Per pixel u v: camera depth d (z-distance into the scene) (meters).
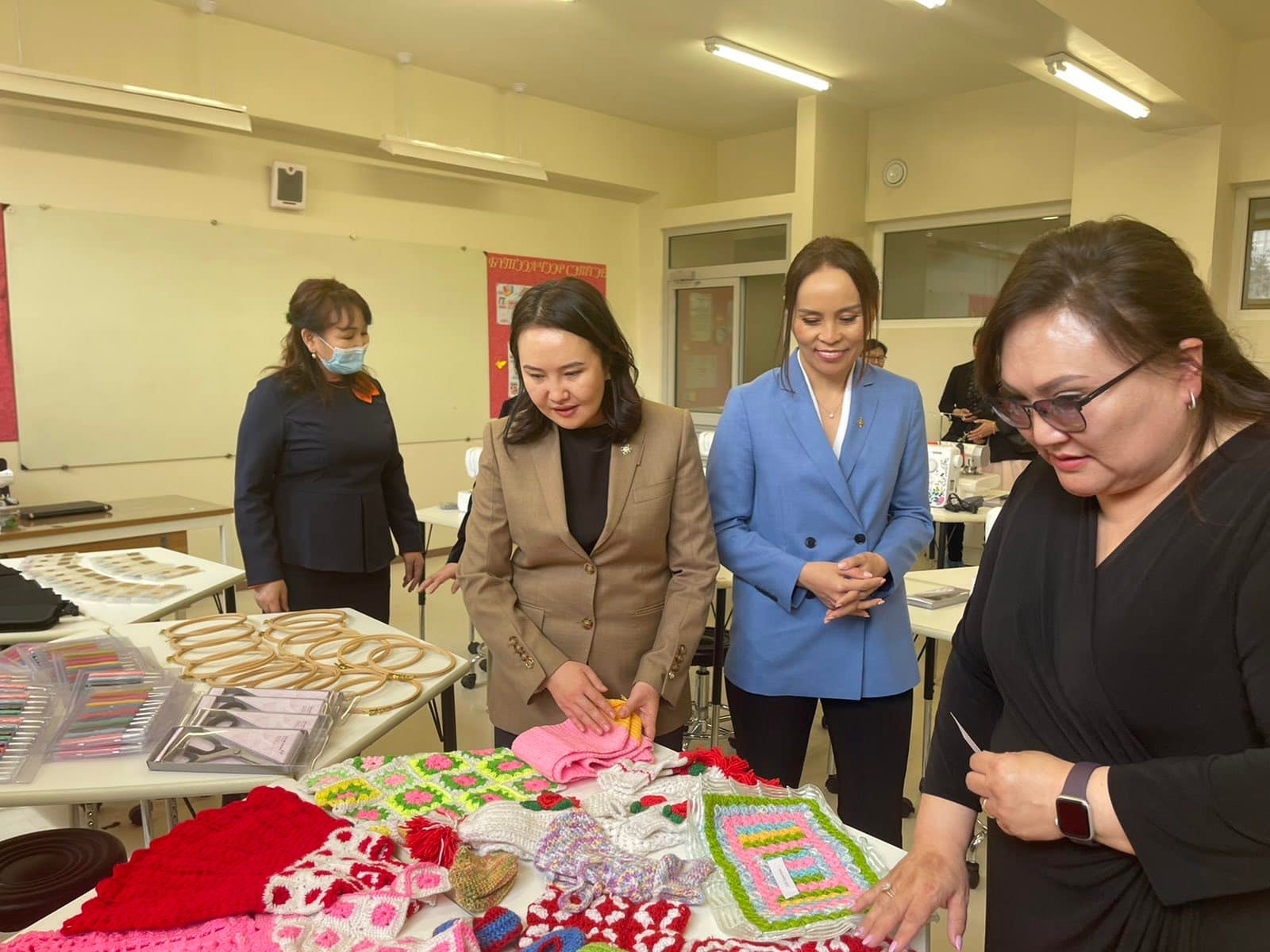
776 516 1.67
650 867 0.98
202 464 5.10
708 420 7.33
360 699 1.58
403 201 5.92
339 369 2.30
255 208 5.21
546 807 1.13
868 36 5.12
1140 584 0.75
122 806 2.55
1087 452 0.73
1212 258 5.13
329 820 1.09
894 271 6.83
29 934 0.89
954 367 6.23
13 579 2.26
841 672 1.63
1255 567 0.69
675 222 7.18
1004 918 0.88
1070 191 5.80
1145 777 0.71
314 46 5.07
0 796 1.21
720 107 6.55
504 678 1.49
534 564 1.52
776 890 0.97
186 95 4.19
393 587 5.36
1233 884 0.68
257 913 0.92
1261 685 0.68
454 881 0.94
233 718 1.43
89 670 1.64
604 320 1.37
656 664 1.46
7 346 4.37
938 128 6.35
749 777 1.21
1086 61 4.07
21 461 4.46
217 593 2.44
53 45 4.19
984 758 0.81
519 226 6.64
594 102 6.41
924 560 5.55
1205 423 0.74
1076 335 0.69
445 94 5.73
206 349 5.06
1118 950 0.77
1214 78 4.88
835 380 1.66
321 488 2.32
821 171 6.32
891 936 0.87
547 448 1.49
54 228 4.46
